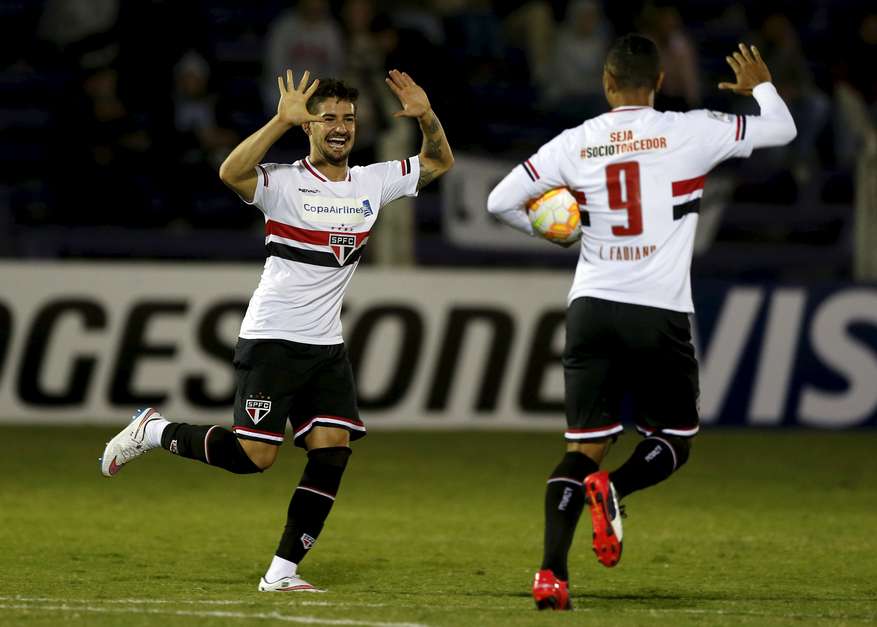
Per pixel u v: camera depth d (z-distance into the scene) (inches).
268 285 812.0
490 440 1664.6
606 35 2175.2
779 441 1696.6
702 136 763.4
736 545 1047.6
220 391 1701.5
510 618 695.1
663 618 711.7
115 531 1067.9
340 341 829.2
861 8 2458.2
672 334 751.7
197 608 725.9
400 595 807.7
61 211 1878.7
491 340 1744.6
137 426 857.5
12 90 2150.6
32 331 1692.9
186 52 1979.6
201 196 1932.8
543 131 2133.4
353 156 1831.9
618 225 755.4
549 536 734.5
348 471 1430.9
